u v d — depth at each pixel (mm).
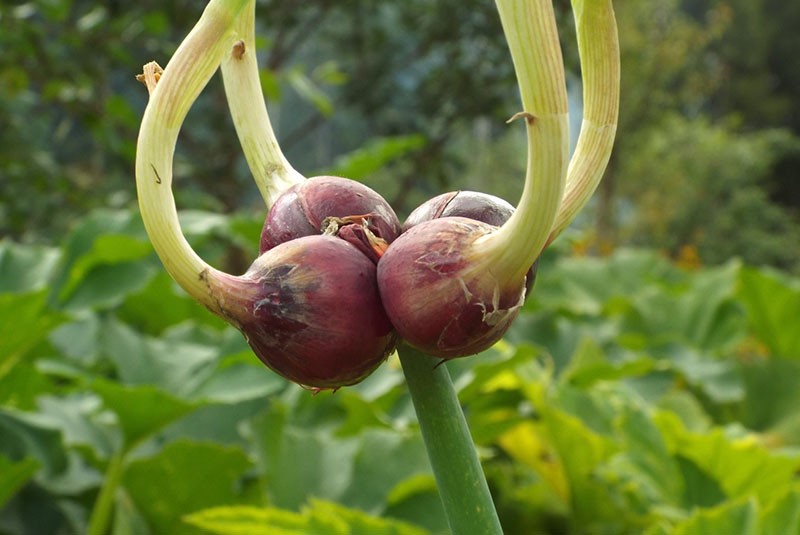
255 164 331
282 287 296
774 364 1101
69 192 1728
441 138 2799
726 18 5594
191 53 290
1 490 626
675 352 1117
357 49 2877
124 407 619
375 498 651
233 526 509
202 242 1098
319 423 792
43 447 660
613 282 1530
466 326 291
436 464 314
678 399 970
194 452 638
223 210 2336
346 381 302
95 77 1670
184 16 2201
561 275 1495
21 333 714
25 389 777
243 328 298
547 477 866
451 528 315
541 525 854
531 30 275
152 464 641
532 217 284
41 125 1930
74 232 898
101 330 800
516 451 896
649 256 1565
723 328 1247
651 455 673
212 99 2504
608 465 688
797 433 1043
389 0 2715
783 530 521
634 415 691
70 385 878
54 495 686
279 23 2590
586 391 835
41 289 681
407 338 296
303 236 311
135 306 1062
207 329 931
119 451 637
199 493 660
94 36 1671
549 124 278
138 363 748
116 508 654
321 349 296
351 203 312
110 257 854
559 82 277
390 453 672
